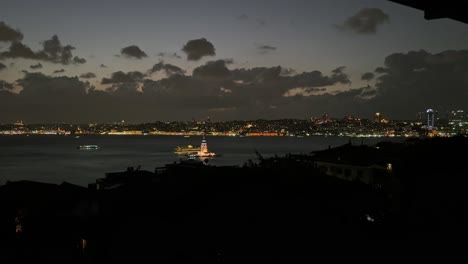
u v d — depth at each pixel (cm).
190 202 1356
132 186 1814
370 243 1179
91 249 1485
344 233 1191
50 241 1792
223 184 1452
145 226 1289
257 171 1534
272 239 1114
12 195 2470
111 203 1596
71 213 1895
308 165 1574
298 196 1341
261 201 1284
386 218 1393
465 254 1127
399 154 2406
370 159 3997
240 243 1109
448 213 1530
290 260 1044
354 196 1459
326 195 1376
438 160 2052
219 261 1070
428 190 1817
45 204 2227
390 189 1991
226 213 1222
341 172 4003
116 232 1374
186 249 1138
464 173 1853
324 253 1080
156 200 1448
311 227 1174
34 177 11081
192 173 1633
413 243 1208
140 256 1181
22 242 1808
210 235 1152
